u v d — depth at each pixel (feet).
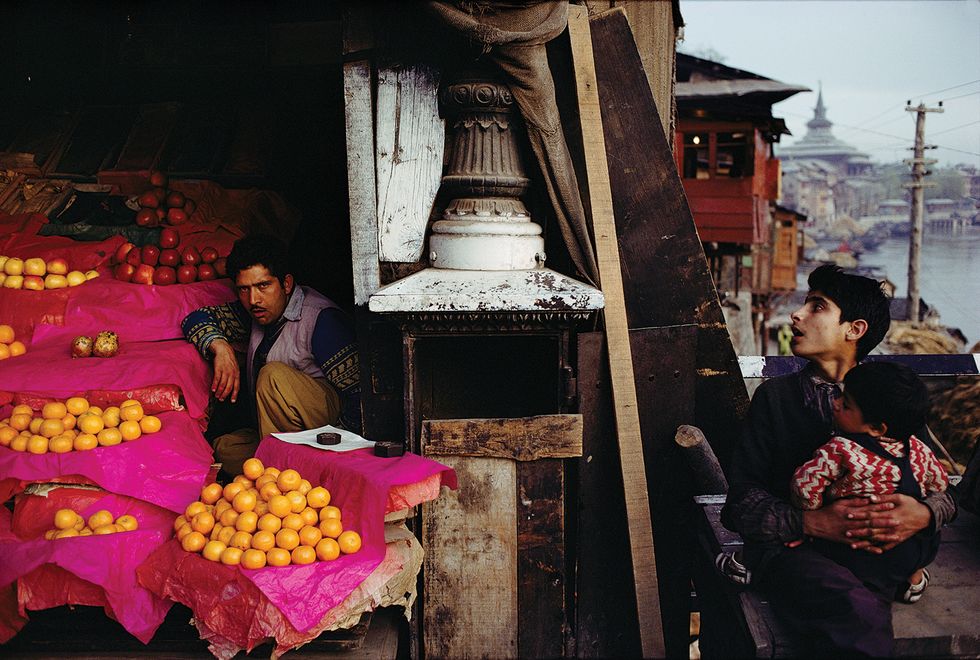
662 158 10.65
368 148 10.10
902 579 7.92
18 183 14.12
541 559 9.75
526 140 10.01
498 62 9.46
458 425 9.52
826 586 7.66
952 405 17.62
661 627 9.61
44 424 9.48
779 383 8.80
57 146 15.20
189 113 15.79
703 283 10.71
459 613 9.73
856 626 7.45
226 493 8.96
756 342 65.36
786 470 8.65
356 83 10.10
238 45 15.46
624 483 9.84
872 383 7.59
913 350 41.29
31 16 15.81
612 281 10.08
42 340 11.41
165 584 8.43
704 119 48.14
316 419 10.89
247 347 12.04
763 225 52.75
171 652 8.71
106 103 16.52
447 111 10.06
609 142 10.61
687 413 10.58
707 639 9.73
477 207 9.87
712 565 9.30
